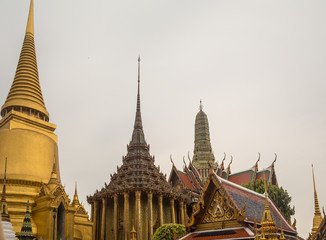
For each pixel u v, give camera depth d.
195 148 124.06
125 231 74.00
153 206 81.50
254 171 99.31
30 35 75.06
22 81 69.25
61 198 53.91
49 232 50.47
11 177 56.81
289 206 84.56
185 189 92.38
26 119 64.69
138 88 102.56
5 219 38.53
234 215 29.75
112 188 81.19
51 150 64.88
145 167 86.88
